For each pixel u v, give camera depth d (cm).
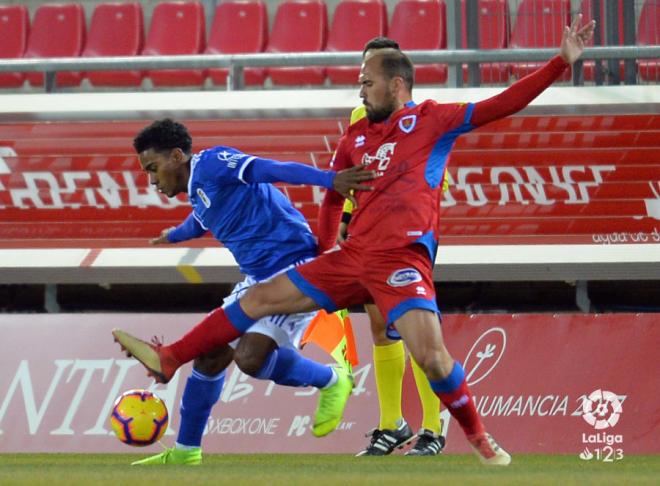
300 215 1989
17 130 3091
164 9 4100
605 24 3088
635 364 2666
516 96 1645
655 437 2602
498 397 2666
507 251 2938
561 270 2934
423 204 1666
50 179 3078
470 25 3056
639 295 3409
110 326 2789
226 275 3014
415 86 3738
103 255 3053
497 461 1672
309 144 2997
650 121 2931
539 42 3216
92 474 1478
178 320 2783
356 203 1659
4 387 2752
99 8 4172
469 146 2952
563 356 2688
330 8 4159
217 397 1967
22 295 3581
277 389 2683
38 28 4172
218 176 1838
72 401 2720
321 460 2116
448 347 2714
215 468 1650
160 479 1380
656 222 2922
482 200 2953
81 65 3144
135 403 1862
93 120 3069
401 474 1465
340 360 2111
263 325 1908
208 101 3030
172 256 3030
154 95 3048
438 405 2291
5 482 1327
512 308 3453
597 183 2933
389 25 4044
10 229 3091
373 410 2662
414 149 1683
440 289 3459
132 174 3056
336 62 3052
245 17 4041
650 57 2962
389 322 1641
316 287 1705
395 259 1644
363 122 1748
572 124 2938
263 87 3788
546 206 2939
